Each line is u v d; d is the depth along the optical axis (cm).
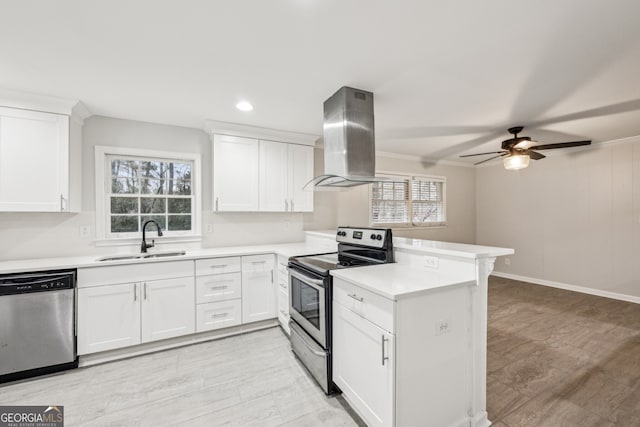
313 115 285
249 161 324
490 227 556
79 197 271
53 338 217
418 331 144
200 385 204
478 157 512
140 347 251
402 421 139
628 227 388
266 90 229
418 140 393
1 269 209
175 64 189
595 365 227
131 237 298
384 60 186
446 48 172
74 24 148
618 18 145
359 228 243
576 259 438
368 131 230
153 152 306
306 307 222
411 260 202
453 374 157
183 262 264
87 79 209
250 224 355
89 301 230
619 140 389
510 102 256
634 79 212
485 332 169
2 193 224
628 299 388
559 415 173
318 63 189
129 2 133
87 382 208
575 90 230
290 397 190
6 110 224
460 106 264
